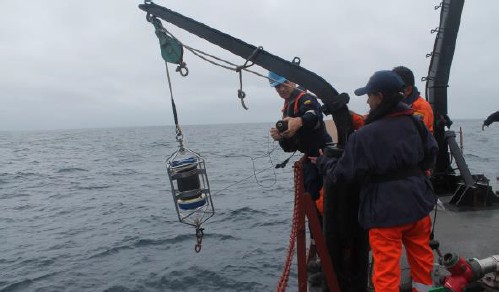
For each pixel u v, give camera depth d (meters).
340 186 3.14
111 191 20.02
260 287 7.32
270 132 3.56
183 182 3.67
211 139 70.19
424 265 3.18
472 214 6.09
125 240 10.66
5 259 9.44
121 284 7.71
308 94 3.70
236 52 3.47
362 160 2.85
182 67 3.69
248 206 14.39
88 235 11.40
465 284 3.60
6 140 103.12
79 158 42.69
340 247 3.28
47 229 12.38
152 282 7.76
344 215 3.19
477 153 28.75
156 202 16.36
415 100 4.56
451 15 6.59
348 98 3.26
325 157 3.22
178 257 9.09
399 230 2.98
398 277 2.99
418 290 3.21
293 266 8.12
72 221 13.41
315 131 3.77
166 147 59.47
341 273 3.30
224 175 23.77
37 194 19.83
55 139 105.81
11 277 8.27
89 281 7.93
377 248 3.01
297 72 3.35
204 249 9.56
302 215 3.16
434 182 7.35
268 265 8.32
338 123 3.30
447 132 6.80
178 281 7.75
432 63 6.98
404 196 2.88
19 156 48.00
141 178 24.98
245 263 8.48
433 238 4.82
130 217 13.61
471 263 3.69
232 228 11.39
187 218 3.73
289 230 10.97
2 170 32.03
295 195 3.19
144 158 40.66
